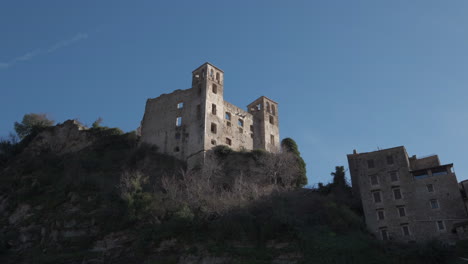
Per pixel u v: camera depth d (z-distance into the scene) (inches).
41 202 2439.7
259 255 1905.8
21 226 2290.8
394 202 2198.6
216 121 3073.3
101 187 2468.0
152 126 3225.9
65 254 2032.5
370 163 2357.3
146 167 2807.6
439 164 2427.4
